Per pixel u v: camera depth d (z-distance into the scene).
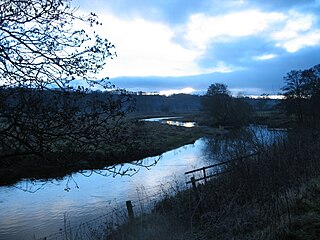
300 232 6.45
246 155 13.55
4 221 15.36
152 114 149.50
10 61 3.78
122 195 18.88
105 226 11.64
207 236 8.07
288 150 13.24
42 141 3.73
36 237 12.99
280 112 56.16
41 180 4.22
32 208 17.20
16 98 3.69
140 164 4.62
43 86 3.91
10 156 3.85
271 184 9.40
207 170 21.36
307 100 52.94
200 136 56.78
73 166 4.14
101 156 4.25
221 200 10.55
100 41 4.21
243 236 7.28
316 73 55.47
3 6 3.78
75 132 3.85
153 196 14.98
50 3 3.85
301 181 10.26
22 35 3.90
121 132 4.21
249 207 8.99
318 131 19.92
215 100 79.81
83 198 18.70
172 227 8.94
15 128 3.67
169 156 35.03
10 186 20.25
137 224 9.36
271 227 6.75
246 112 40.88
